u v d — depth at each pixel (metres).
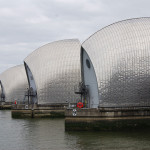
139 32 42.88
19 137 35.91
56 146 29.94
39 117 60.03
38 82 63.62
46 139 33.91
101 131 38.31
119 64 40.88
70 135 35.97
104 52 41.97
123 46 41.81
